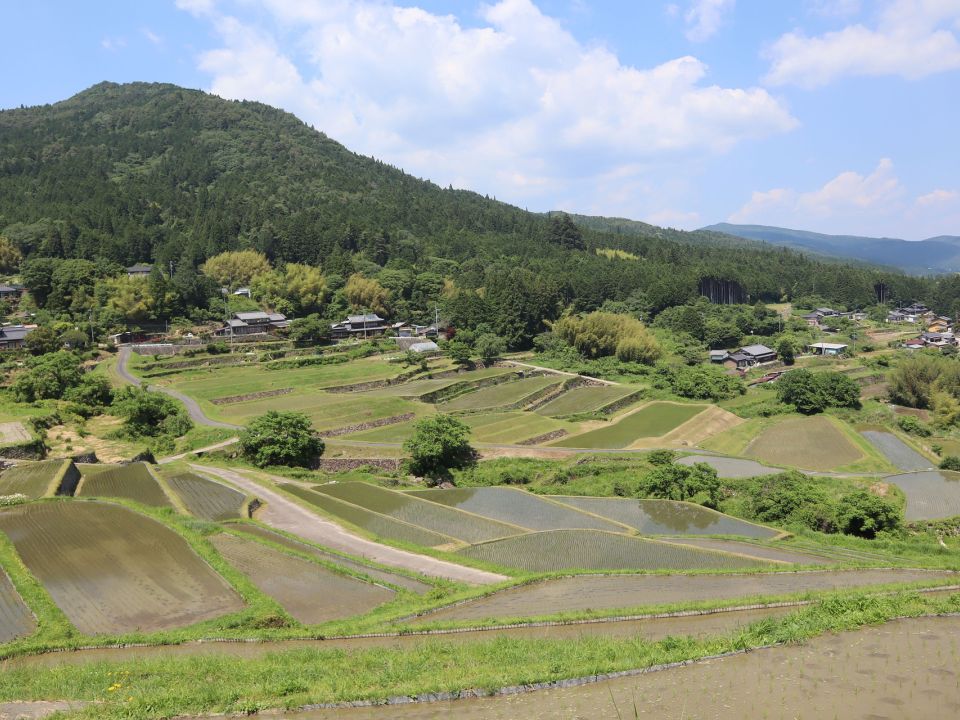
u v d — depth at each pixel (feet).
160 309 445.78
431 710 66.23
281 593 113.80
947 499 203.31
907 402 364.79
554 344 483.51
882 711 62.23
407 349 451.53
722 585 121.70
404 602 110.83
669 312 561.84
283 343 452.35
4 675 77.30
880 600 93.45
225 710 66.90
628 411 339.57
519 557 144.05
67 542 130.82
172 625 97.71
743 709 63.26
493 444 265.75
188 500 174.09
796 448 272.31
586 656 79.82
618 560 141.08
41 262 450.71
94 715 65.31
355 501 192.95
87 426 255.70
